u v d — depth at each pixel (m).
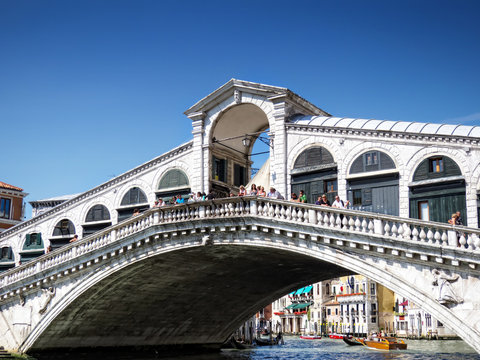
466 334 15.45
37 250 29.78
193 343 34.38
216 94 24.55
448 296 15.69
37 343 25.25
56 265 24.38
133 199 27.20
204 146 24.91
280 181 22.56
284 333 84.19
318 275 28.14
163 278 25.50
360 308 72.94
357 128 21.19
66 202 29.36
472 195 18.70
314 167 21.89
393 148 20.48
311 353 37.97
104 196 28.25
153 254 22.20
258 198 19.67
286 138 22.83
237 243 20.27
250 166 27.80
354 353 38.00
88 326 26.84
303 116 23.42
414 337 65.38
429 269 16.28
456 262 15.66
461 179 18.89
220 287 29.02
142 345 31.11
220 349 36.88
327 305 80.81
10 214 38.09
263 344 48.88
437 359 32.22
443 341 59.09
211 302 30.89
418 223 16.48
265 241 19.67
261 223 19.47
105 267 23.47
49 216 29.91
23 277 25.47
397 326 72.44
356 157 21.19
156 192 26.25
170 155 26.28
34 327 25.03
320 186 21.84
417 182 19.73
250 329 49.16
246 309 33.75
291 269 26.22
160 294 27.31
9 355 23.88
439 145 19.59
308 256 20.09
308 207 18.56
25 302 25.56
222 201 20.31
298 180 22.36
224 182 25.70
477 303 15.39
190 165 25.56
